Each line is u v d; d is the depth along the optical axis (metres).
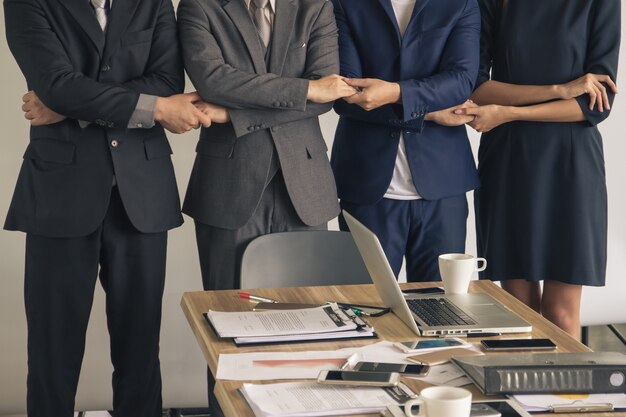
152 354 3.05
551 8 3.22
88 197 2.78
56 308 2.89
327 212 3.02
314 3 3.03
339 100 3.17
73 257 2.85
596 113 3.20
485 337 2.04
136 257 2.92
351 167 3.22
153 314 3.00
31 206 2.81
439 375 1.76
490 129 3.31
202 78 2.86
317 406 1.59
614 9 3.20
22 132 3.59
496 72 3.38
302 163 2.98
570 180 3.27
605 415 1.58
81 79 2.70
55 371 2.95
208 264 3.08
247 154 2.95
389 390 1.66
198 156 3.06
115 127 2.77
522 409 1.55
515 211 3.34
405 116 2.98
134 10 2.85
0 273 3.66
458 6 3.13
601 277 3.36
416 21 3.13
